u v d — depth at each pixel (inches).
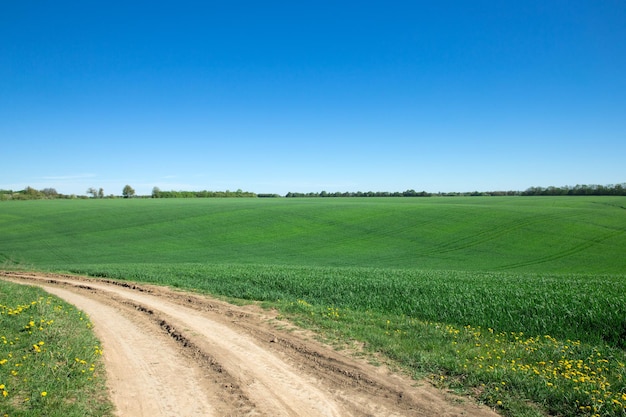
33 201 4222.4
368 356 415.5
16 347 390.3
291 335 495.2
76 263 1742.1
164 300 740.0
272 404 308.7
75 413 275.9
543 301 623.2
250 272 1038.4
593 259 1744.6
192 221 2687.0
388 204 3319.4
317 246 2113.7
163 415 289.6
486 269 1593.3
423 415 290.7
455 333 506.9
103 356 411.2
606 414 282.4
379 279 877.2
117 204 3673.7
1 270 1353.3
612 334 504.1
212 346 448.5
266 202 3944.4
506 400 306.7
